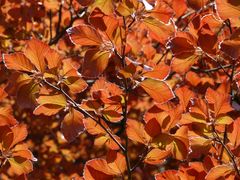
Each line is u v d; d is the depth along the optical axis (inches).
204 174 52.4
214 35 52.5
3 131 50.6
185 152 50.6
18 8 76.6
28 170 51.9
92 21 48.8
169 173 52.2
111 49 49.4
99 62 49.3
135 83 51.2
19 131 50.9
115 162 51.8
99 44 49.2
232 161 51.2
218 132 53.9
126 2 49.2
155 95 50.2
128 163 51.9
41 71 50.1
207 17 53.1
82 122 51.6
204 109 52.0
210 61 69.2
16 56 49.3
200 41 52.5
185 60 53.8
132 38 59.4
